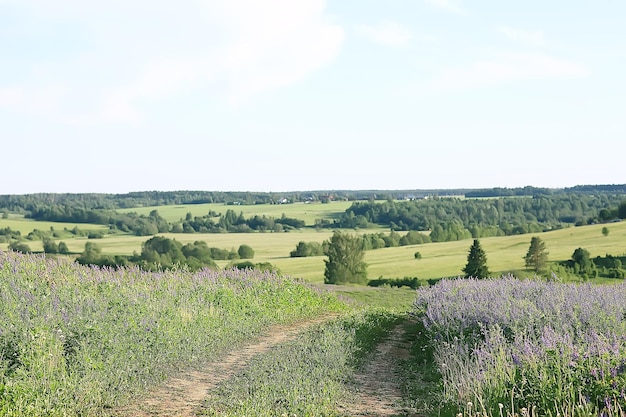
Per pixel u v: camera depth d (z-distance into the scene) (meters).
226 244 174.88
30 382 10.52
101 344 13.15
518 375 10.13
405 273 120.94
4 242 147.00
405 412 11.16
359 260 114.25
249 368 14.60
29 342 11.75
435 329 17.69
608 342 10.68
